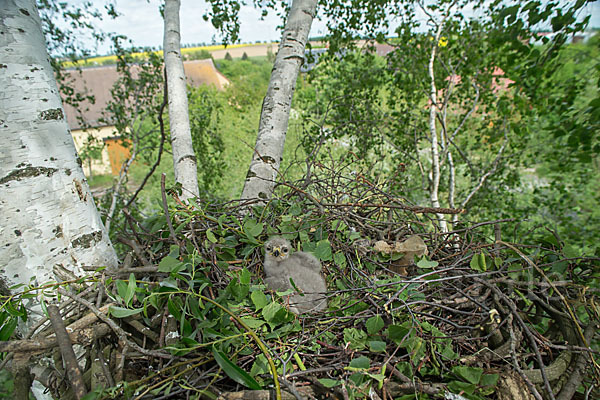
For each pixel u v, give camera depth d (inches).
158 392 61.3
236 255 108.2
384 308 77.3
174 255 87.6
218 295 83.4
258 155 141.6
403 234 113.3
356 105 285.7
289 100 155.4
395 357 72.9
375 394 64.5
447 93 263.3
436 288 90.0
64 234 92.1
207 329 68.7
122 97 327.6
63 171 92.8
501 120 285.7
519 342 76.5
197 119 345.4
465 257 91.9
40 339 67.4
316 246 104.0
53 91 93.8
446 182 343.9
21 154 85.8
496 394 70.5
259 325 75.2
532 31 159.8
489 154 323.9
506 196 296.8
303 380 68.6
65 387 73.9
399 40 284.0
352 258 104.0
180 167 140.2
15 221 85.4
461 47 259.8
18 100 85.9
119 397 64.6
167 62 160.2
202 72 1112.8
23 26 89.1
